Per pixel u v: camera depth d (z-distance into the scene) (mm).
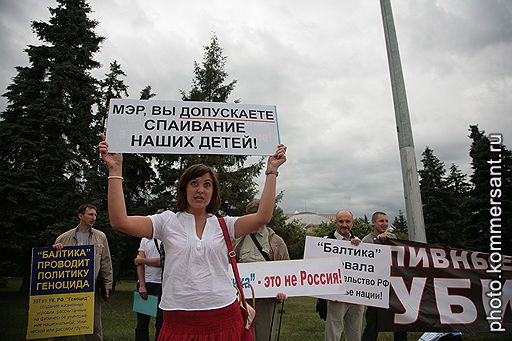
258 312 4609
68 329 4797
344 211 5547
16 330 7836
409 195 6238
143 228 2270
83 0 21984
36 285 4785
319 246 5281
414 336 7477
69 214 17500
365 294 5180
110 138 3037
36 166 17469
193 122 3213
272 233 5031
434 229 32938
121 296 17766
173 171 21938
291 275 4742
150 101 3197
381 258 5297
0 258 16625
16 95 18750
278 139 3314
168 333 2160
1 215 16500
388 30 7012
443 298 5426
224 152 3180
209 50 23109
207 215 2471
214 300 2184
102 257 5305
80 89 20281
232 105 3320
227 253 2393
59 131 19031
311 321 9711
